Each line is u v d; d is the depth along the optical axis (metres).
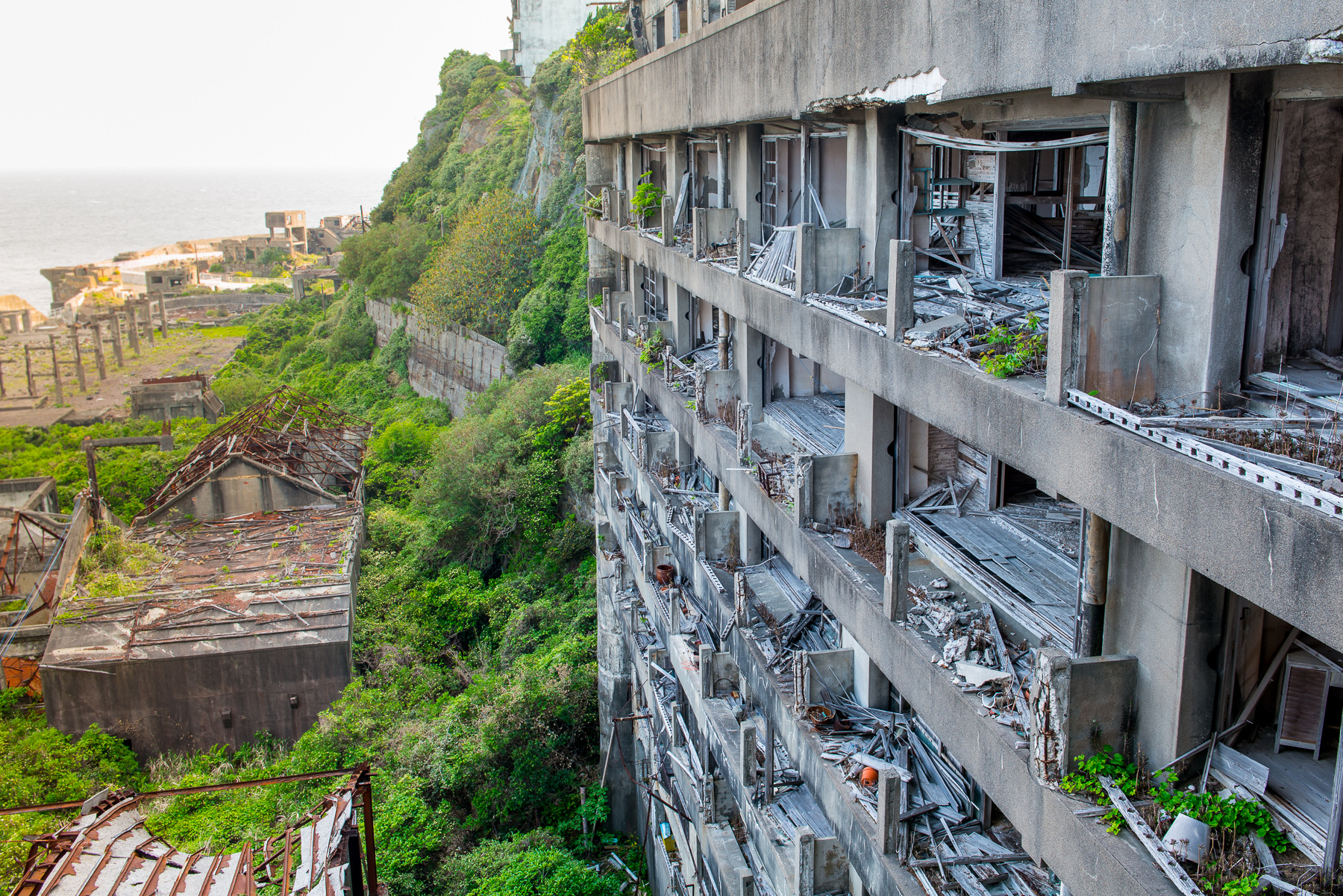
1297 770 8.42
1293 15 6.30
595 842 28.12
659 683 23.44
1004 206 15.57
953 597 12.36
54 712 34.81
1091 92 8.49
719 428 19.52
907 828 11.66
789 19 14.84
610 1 53.12
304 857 12.73
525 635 37.09
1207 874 7.51
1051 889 10.72
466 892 24.66
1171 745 8.64
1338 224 9.09
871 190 14.62
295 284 121.25
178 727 35.44
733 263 19.22
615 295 30.28
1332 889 7.32
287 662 35.78
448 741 29.67
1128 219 9.21
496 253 64.00
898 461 14.37
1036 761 8.84
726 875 16.56
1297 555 6.16
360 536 46.84
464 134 89.19
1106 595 9.41
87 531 44.28
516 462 44.50
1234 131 8.11
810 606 17.12
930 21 10.79
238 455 46.84
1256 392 8.79
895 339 11.97
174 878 12.51
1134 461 7.72
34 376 106.50
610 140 30.48
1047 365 9.09
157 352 116.31
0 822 28.67
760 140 19.42
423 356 72.44
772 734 15.50
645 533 24.83
